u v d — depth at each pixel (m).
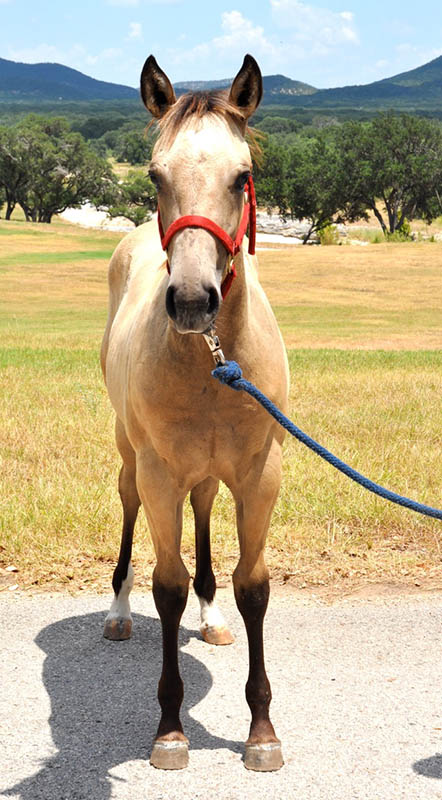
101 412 9.85
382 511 6.14
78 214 103.50
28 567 5.37
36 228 64.38
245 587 3.43
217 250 2.75
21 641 4.43
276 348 3.43
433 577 5.25
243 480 3.39
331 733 3.51
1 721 3.63
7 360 14.88
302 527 5.92
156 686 3.97
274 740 3.31
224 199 2.78
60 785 3.17
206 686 3.96
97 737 3.51
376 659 4.19
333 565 5.40
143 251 4.80
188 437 3.23
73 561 5.48
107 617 4.55
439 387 12.03
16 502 6.30
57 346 18.45
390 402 10.70
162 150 2.88
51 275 40.22
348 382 12.35
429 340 22.78
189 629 4.64
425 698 3.80
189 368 3.10
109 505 6.20
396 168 75.31
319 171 76.56
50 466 7.41
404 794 3.09
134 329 3.66
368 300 33.91
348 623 4.61
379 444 8.24
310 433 8.73
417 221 94.50
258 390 3.15
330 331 25.12
